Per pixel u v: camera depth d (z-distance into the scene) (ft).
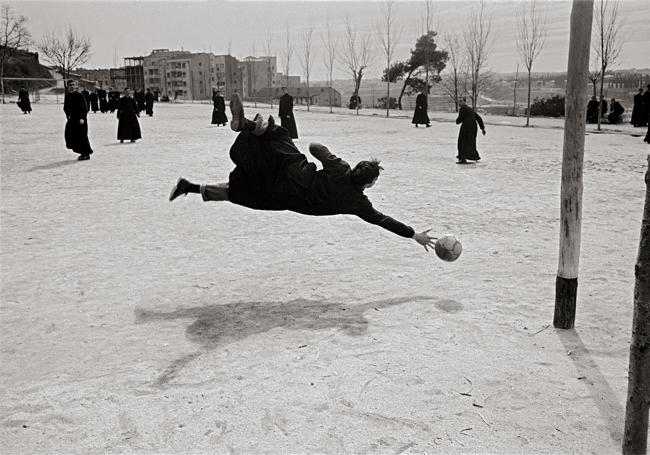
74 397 13.09
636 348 10.10
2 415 12.44
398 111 189.57
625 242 26.00
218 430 11.78
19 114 135.85
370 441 11.39
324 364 14.43
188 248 25.14
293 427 11.85
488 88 194.29
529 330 16.48
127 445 11.36
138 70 449.89
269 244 25.79
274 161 17.29
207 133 87.10
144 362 14.67
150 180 42.65
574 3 15.23
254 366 14.38
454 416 12.20
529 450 11.12
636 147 66.69
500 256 23.81
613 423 11.99
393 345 15.46
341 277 21.16
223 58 431.02
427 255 23.98
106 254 24.31
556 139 79.77
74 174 45.55
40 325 17.08
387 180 43.50
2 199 35.88
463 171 48.19
